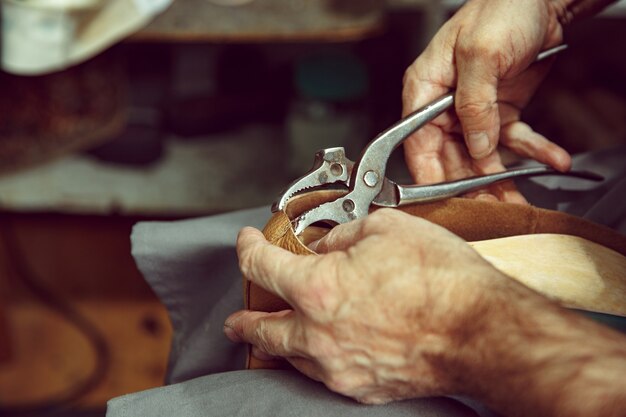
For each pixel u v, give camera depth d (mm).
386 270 401
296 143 1276
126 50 1376
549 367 361
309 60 1285
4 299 1314
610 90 1403
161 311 1366
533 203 654
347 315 406
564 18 676
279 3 1162
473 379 389
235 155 1346
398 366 414
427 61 632
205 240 628
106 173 1285
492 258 491
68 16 976
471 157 655
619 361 356
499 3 610
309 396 463
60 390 1247
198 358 618
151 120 1309
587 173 635
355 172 532
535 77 668
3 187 1221
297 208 520
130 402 477
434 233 420
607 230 533
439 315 393
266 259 432
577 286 474
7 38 985
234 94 1378
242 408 465
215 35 1093
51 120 1173
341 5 1143
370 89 1398
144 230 639
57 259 1366
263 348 469
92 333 1330
